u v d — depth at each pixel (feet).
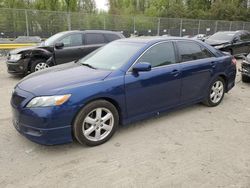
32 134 12.19
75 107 12.28
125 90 13.89
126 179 10.78
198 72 17.51
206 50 18.65
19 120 12.52
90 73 13.98
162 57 15.83
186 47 17.33
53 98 11.94
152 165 11.76
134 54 14.87
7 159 12.19
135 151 12.96
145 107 15.05
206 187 10.34
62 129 12.19
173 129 15.52
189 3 175.11
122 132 14.99
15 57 29.66
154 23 83.92
